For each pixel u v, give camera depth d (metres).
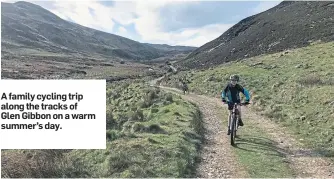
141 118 20.20
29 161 11.74
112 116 20.09
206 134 16.89
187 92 42.44
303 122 18.58
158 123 17.34
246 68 50.81
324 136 15.55
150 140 13.27
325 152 13.43
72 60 196.88
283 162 12.31
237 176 10.89
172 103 25.67
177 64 191.75
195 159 12.34
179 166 10.98
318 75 33.31
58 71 119.06
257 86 35.31
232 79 14.97
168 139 13.67
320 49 53.47
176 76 71.12
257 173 11.16
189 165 11.50
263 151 13.61
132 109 25.00
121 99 31.36
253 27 163.25
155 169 10.70
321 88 24.84
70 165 11.09
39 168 10.80
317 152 13.66
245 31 169.62
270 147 14.30
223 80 45.12
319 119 18.31
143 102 26.86
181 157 11.73
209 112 24.16
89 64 178.25
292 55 53.72
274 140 15.59
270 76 39.91
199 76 55.41
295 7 152.88
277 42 111.56
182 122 17.58
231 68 54.16
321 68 37.94
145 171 10.45
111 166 10.85
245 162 12.26
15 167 11.41
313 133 16.41
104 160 11.73
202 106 27.38
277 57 55.22
